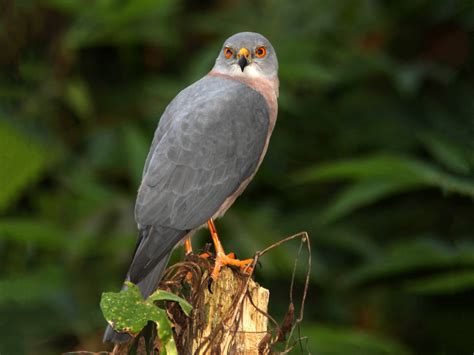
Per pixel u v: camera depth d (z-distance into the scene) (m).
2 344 10.01
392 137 12.33
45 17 11.30
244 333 6.73
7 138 9.96
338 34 12.36
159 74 12.52
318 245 12.18
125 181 11.84
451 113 12.55
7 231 10.17
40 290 10.15
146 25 11.34
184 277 7.28
